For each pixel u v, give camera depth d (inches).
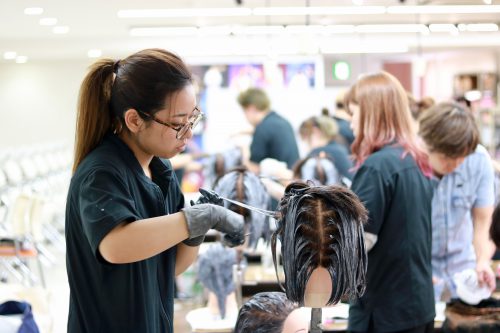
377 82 104.1
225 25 411.8
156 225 63.6
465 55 573.3
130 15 364.5
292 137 239.3
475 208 131.6
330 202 61.6
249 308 70.4
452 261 130.6
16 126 560.4
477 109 518.6
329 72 526.6
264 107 241.8
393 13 358.6
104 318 68.0
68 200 68.0
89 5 333.1
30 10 346.0
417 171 102.0
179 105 65.6
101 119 68.9
